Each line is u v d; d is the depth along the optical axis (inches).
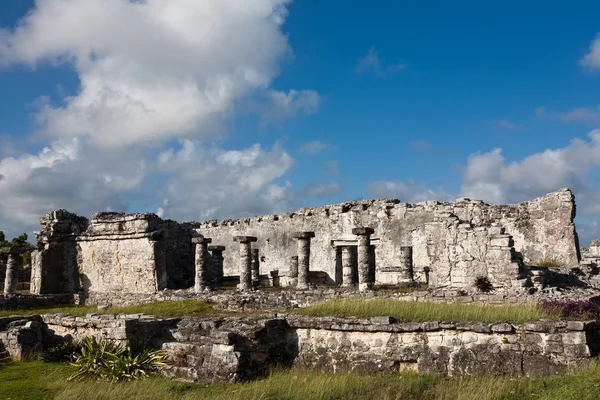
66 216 1362.0
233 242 1550.2
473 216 1123.9
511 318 520.4
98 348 591.2
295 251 1409.9
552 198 1072.8
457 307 595.2
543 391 415.2
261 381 506.9
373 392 455.8
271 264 1456.7
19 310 1030.4
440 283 830.5
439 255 836.0
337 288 971.9
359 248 975.6
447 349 512.7
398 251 1203.2
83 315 768.9
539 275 776.3
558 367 466.9
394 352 536.4
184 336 582.9
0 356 673.0
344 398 445.4
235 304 869.8
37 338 713.6
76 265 1339.8
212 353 537.3
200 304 907.4
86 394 473.7
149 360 569.0
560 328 475.5
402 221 1209.4
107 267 1286.9
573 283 906.7
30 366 626.2
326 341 574.6
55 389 505.0
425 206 1182.3
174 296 1066.7
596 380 403.9
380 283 1098.1
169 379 538.3
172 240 1491.1
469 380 477.1
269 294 921.5
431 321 531.5
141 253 1228.5
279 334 589.0
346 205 1326.3
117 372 544.4
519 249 1084.5
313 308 653.9
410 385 467.8
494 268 775.1
